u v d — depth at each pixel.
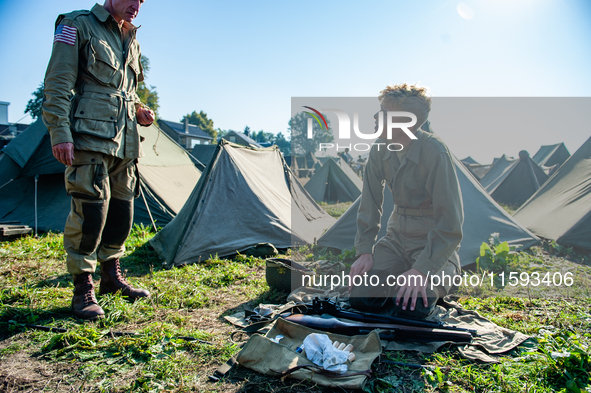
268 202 5.36
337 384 1.69
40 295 2.85
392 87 2.43
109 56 2.58
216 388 1.71
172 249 4.27
